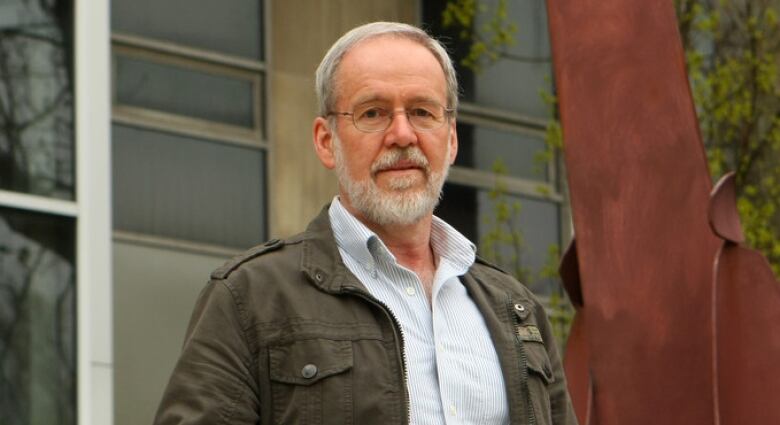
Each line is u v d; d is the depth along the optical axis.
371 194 5.15
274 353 4.95
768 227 15.86
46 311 11.70
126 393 12.88
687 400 7.84
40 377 11.65
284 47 14.34
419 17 15.50
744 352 7.59
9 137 11.70
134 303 13.07
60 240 11.83
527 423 5.10
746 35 16.12
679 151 8.01
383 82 5.18
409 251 5.26
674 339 7.90
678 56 8.06
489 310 5.22
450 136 5.36
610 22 8.16
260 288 5.05
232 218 13.80
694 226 7.95
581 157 8.13
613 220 8.05
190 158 13.62
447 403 5.04
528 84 16.05
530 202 15.87
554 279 15.85
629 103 8.09
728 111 15.83
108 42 12.37
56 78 11.96
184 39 13.73
